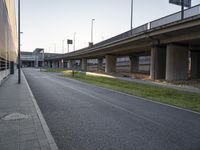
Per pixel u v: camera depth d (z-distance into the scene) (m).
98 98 13.80
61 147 5.38
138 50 41.56
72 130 6.79
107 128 7.06
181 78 28.34
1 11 19.81
